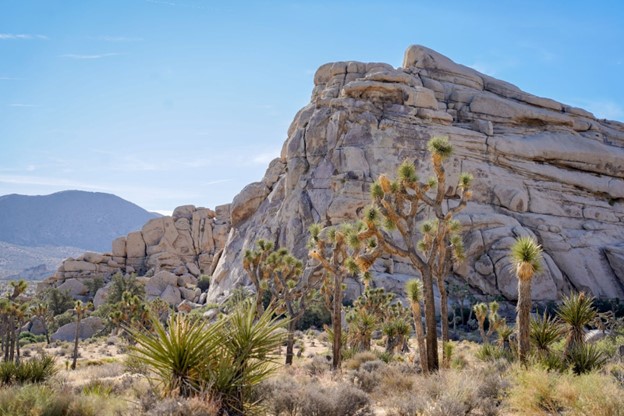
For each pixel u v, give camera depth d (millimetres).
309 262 56750
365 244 21250
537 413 7863
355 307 40250
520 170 78938
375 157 75125
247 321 7719
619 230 78500
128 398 9109
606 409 7008
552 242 71750
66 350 44969
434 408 7902
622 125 96062
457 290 60000
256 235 82188
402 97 80750
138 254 115000
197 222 118625
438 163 15820
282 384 8117
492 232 68812
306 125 86188
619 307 60906
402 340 27438
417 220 69500
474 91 89312
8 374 11812
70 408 7531
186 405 6195
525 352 12148
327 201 73812
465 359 17844
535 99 90438
